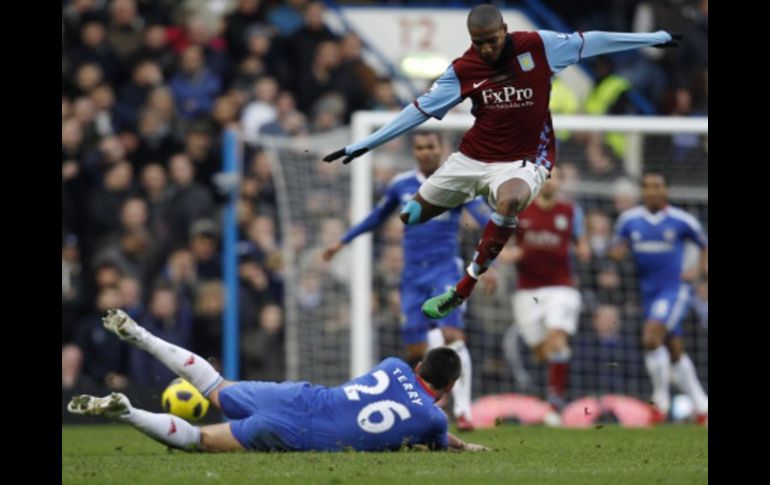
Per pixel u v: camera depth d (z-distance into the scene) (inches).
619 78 1611.7
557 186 1272.1
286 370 1416.1
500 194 770.8
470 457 733.9
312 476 637.9
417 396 746.2
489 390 1424.7
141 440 951.6
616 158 1491.1
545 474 660.1
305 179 1466.5
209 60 1595.7
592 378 1440.7
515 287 1362.0
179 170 1464.1
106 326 751.1
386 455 725.3
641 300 1460.4
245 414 748.6
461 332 1052.5
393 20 1674.5
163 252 1424.7
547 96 783.1
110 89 1579.7
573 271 1446.9
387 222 1406.3
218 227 1451.8
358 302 1262.3
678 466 718.5
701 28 1679.4
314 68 1608.0
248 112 1542.8
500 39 763.4
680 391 1441.9
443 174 800.9
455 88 780.0
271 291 1425.9
